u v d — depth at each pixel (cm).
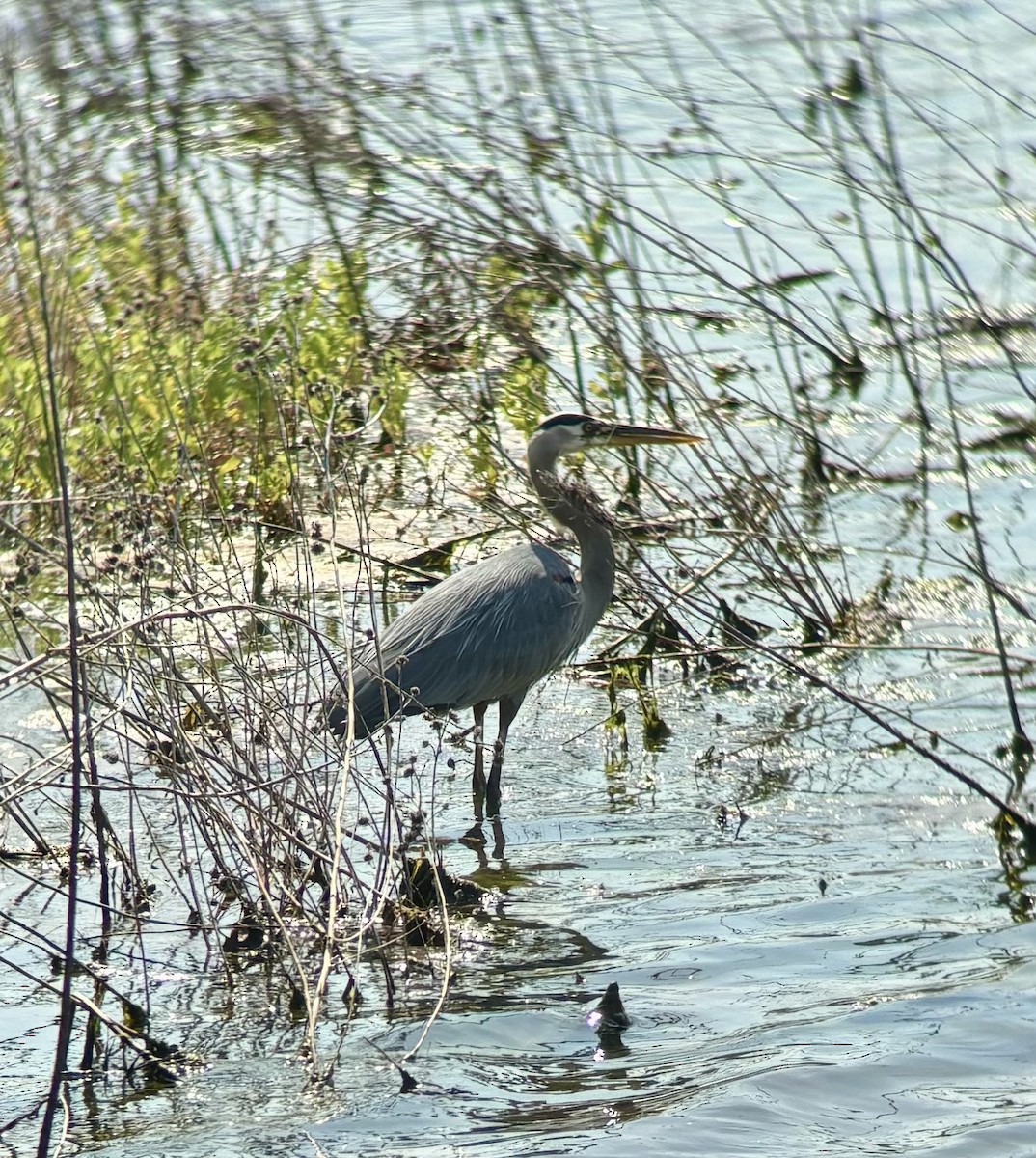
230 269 1758
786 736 1230
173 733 921
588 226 1688
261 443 1562
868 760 1177
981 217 2241
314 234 1981
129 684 1014
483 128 1677
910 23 2969
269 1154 679
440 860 978
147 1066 764
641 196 2353
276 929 912
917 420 1816
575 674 1393
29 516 1420
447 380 1719
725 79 2391
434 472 1697
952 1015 792
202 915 940
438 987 851
